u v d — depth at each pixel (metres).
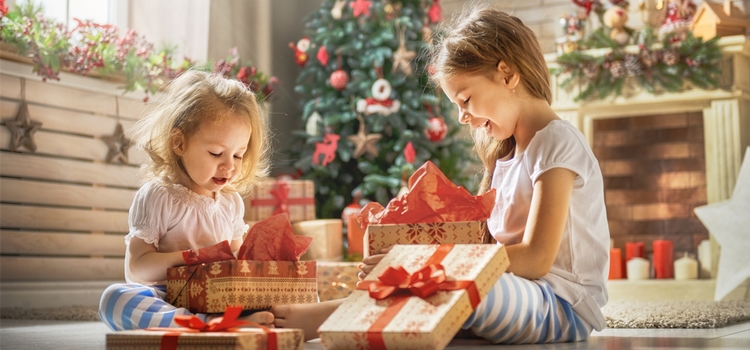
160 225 1.54
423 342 0.97
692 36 3.55
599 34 3.74
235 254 1.64
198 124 1.54
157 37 3.75
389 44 4.01
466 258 1.12
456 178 3.98
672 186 3.81
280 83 4.19
